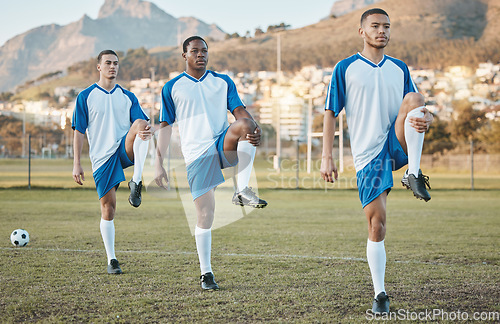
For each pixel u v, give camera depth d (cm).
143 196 1734
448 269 555
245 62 16075
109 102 575
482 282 492
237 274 528
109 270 533
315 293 448
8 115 11375
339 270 547
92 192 1875
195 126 484
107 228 545
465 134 5691
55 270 544
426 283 488
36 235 809
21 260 598
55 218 1065
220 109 495
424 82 12506
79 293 447
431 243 749
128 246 711
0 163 4916
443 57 14288
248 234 843
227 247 706
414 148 402
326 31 17488
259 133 454
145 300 423
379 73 420
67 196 1703
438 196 1786
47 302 418
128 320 370
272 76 14850
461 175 3397
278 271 543
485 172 3662
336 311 394
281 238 794
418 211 1267
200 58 487
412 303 416
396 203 1519
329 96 423
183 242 748
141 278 509
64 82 17225
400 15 16788
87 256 628
